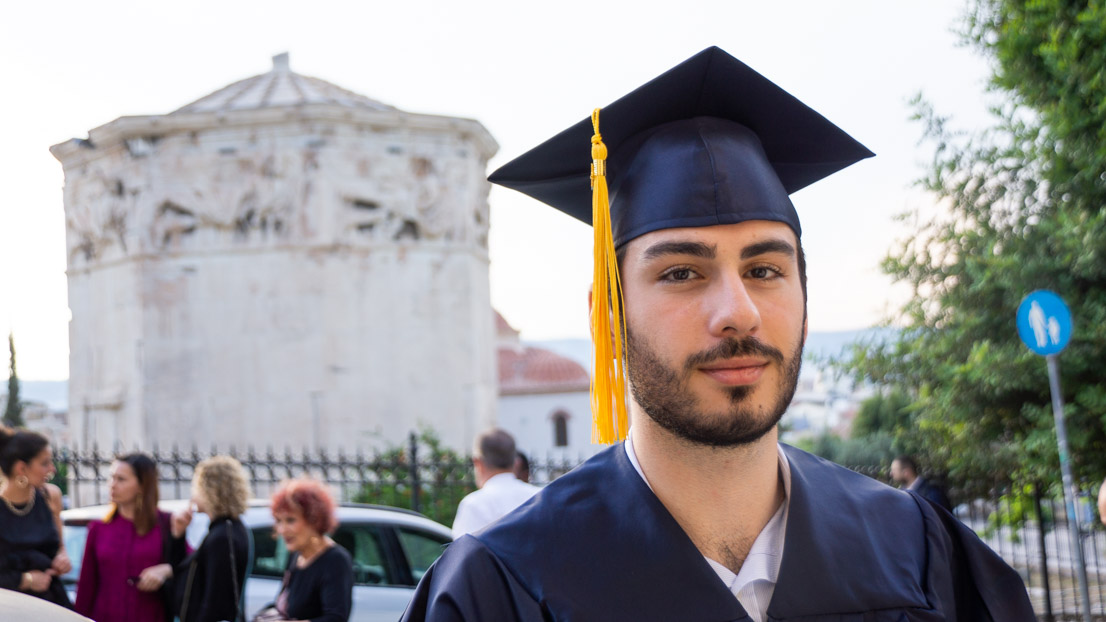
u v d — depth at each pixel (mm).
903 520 1678
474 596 1448
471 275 20188
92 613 5539
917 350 7652
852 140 1845
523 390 47469
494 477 5660
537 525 1521
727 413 1404
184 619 5387
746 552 1503
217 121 18812
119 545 5559
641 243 1531
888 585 1529
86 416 19844
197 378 18797
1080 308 6750
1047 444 6906
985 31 7379
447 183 19906
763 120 1780
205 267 19031
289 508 5098
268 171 18938
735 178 1538
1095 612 8750
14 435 5336
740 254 1472
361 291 19125
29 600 2221
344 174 19094
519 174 1871
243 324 18891
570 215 2039
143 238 18953
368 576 6688
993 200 7449
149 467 5688
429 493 12523
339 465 11195
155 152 19062
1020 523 8711
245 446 18672
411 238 19594
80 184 20344
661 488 1495
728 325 1390
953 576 1718
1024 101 7129
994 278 7059
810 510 1537
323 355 18828
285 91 20375
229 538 5398
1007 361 6863
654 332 1454
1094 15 6324
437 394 19469
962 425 7637
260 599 6062
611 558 1458
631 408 1552
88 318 20250
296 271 18891
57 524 5449
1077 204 6945
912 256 7648
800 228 1621
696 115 1716
